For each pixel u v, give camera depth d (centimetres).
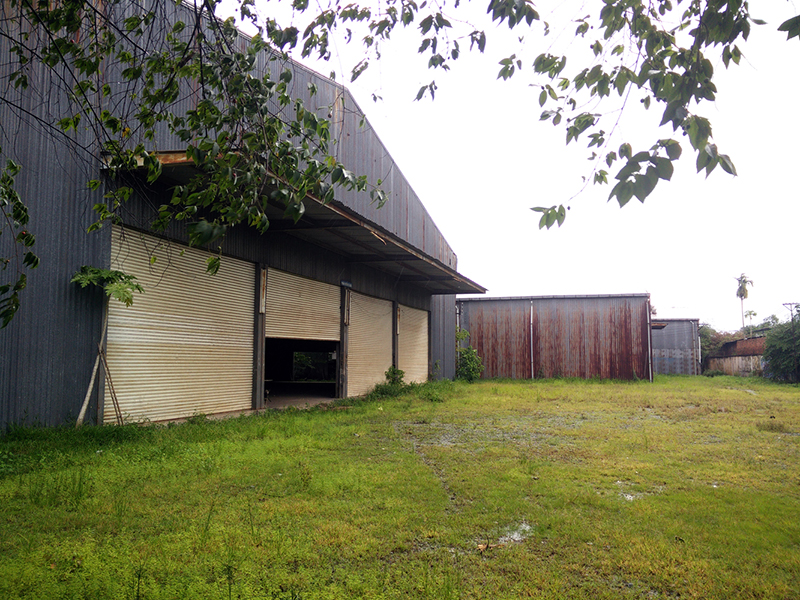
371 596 285
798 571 337
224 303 1047
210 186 297
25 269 676
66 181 727
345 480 526
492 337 2661
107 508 426
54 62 332
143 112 339
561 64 315
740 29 214
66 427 714
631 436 848
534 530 406
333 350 2178
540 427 948
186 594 273
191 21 688
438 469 605
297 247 1295
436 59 378
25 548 341
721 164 208
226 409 1048
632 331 2478
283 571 314
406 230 1998
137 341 844
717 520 431
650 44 282
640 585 316
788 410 1259
